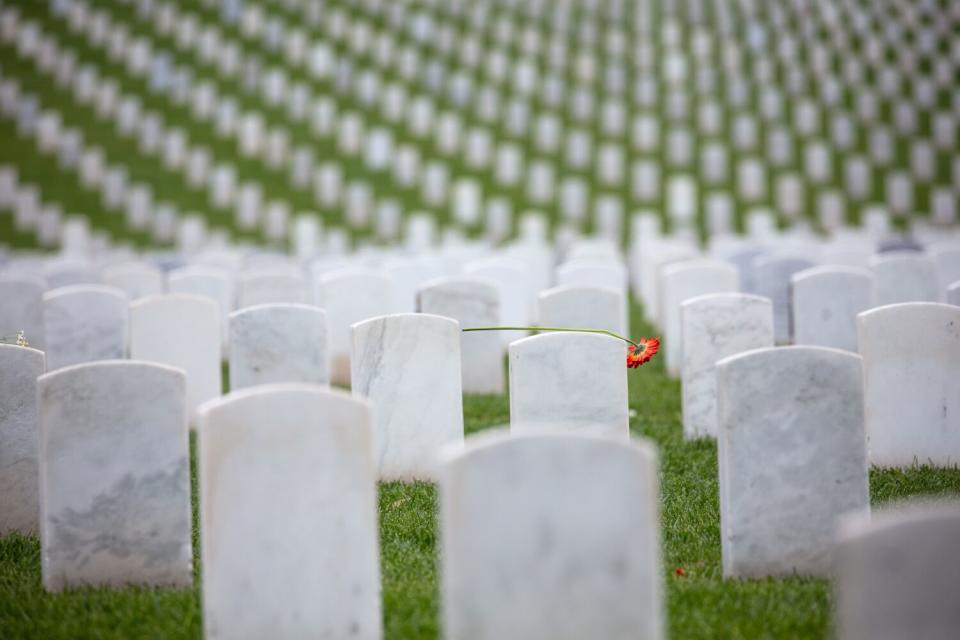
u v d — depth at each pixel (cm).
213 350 1759
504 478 775
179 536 1057
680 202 4534
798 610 945
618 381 1345
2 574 1122
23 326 2144
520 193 4891
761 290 2334
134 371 1042
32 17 6575
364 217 4622
